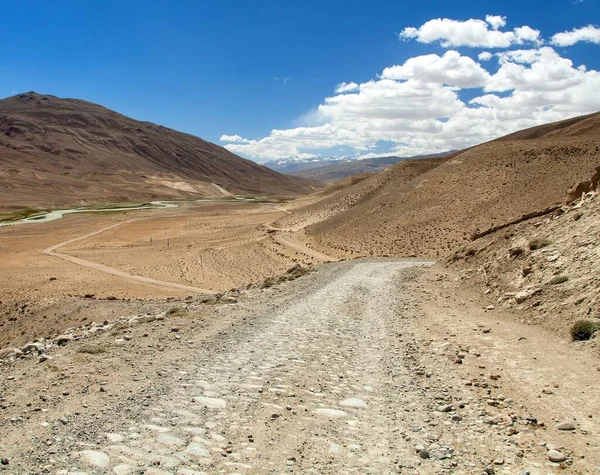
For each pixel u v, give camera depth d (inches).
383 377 406.9
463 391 367.9
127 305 1194.6
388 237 2559.1
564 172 2377.0
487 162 3048.7
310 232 3385.8
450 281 1033.5
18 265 2421.3
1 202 6161.4
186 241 3408.0
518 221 1217.4
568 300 574.2
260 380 388.5
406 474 239.3
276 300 839.1
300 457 255.6
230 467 241.3
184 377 388.2
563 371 398.0
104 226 4293.8
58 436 266.4
